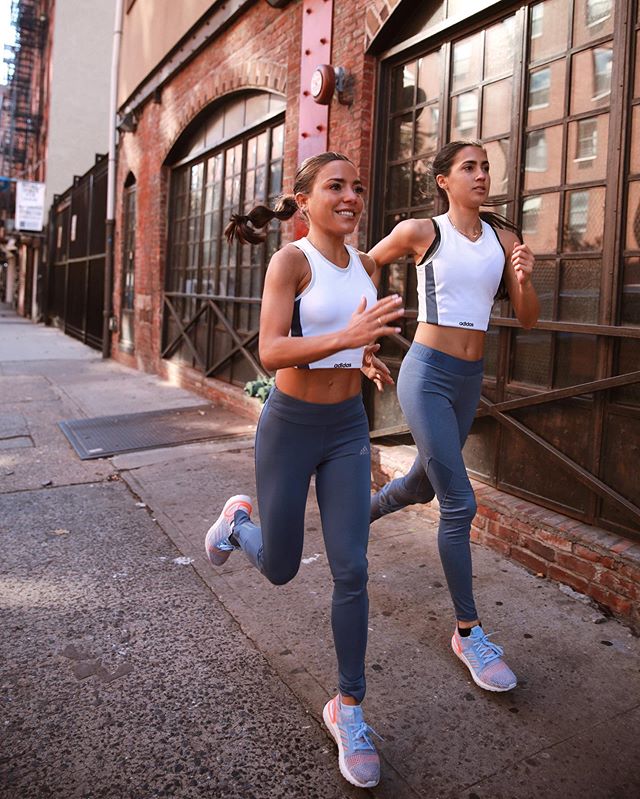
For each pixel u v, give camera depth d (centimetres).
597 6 324
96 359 1309
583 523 328
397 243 252
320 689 245
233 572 346
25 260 3216
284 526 214
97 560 361
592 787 199
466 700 239
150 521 424
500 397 379
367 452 215
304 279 199
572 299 339
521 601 308
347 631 203
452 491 243
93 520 424
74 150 2677
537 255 357
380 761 209
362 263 232
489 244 249
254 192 725
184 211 938
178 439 623
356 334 176
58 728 223
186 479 506
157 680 251
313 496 462
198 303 881
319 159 202
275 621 295
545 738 219
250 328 734
